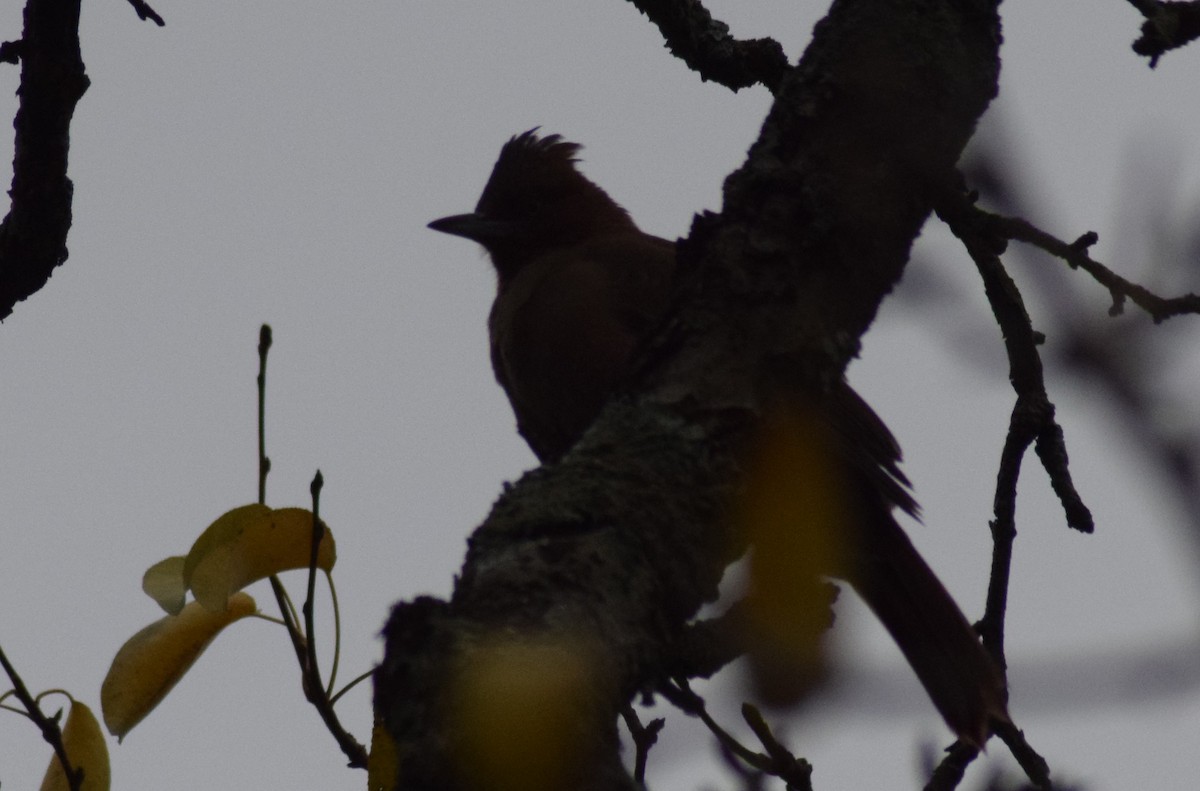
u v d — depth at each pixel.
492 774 3.90
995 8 5.25
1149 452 3.82
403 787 3.96
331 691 5.41
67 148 7.90
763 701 5.00
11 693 5.80
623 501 4.66
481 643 4.12
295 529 5.23
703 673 4.82
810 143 5.14
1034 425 7.23
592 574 4.42
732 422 4.90
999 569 7.44
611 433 4.89
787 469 4.87
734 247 5.11
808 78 5.25
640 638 4.40
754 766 6.08
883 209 5.06
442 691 4.04
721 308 5.05
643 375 5.09
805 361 4.97
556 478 4.74
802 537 4.88
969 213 6.60
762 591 4.90
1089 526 7.18
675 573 4.62
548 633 4.18
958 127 5.13
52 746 5.72
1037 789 6.27
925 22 5.16
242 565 5.18
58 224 8.03
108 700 5.57
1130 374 3.97
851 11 5.27
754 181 5.18
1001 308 7.13
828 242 5.03
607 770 4.01
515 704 3.96
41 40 7.62
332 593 5.44
